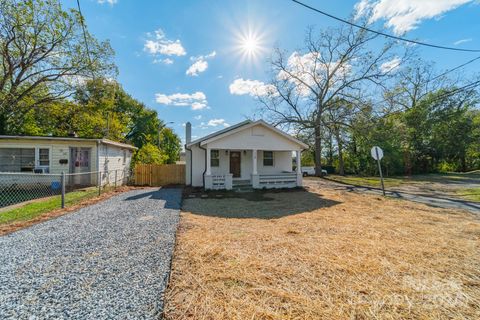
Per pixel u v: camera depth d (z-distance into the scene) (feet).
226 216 19.85
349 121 61.00
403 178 62.23
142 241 12.89
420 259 10.78
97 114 59.82
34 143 34.47
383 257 10.96
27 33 41.29
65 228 15.30
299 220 18.49
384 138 68.18
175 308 6.97
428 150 81.00
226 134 35.81
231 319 6.53
